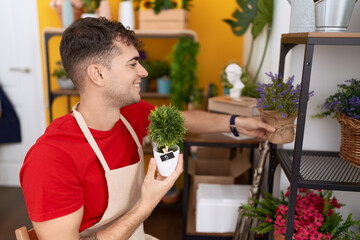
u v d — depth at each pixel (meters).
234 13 2.10
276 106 1.17
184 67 2.38
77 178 0.95
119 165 1.09
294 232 1.16
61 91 2.57
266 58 1.99
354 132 1.06
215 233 1.69
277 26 1.76
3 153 3.06
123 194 1.06
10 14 2.79
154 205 0.98
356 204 1.41
